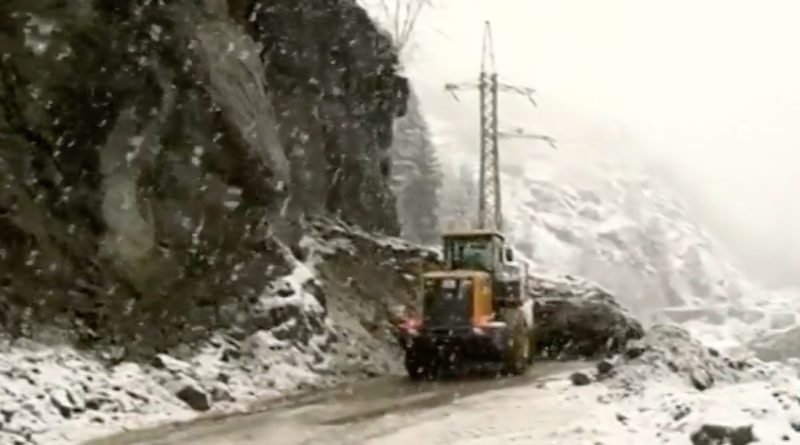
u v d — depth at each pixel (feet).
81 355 50.78
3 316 48.96
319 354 67.92
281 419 45.47
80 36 56.18
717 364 54.49
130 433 41.98
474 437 39.04
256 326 64.85
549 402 47.73
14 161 52.42
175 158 61.46
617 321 88.28
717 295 367.66
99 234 55.67
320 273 87.45
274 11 99.25
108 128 57.00
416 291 92.68
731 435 31.65
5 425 39.99
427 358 65.62
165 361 54.39
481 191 140.97
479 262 72.02
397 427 42.24
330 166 106.52
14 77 53.52
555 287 91.09
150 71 59.77
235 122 66.33
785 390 40.22
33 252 51.93
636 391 47.32
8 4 53.78
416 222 196.24
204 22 68.03
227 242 65.16
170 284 59.77
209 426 43.62
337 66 108.68
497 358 65.26
